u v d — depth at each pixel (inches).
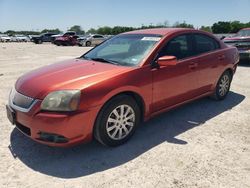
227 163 133.7
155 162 134.6
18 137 160.2
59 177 122.3
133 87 146.8
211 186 116.1
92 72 145.6
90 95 130.8
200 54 195.9
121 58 169.0
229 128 175.5
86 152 143.9
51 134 128.3
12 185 115.9
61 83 133.8
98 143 153.3
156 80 159.6
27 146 149.6
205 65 197.9
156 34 179.3
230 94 256.5
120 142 150.4
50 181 119.3
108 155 141.0
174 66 170.7
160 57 162.4
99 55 183.6
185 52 185.2
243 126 179.0
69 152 143.6
